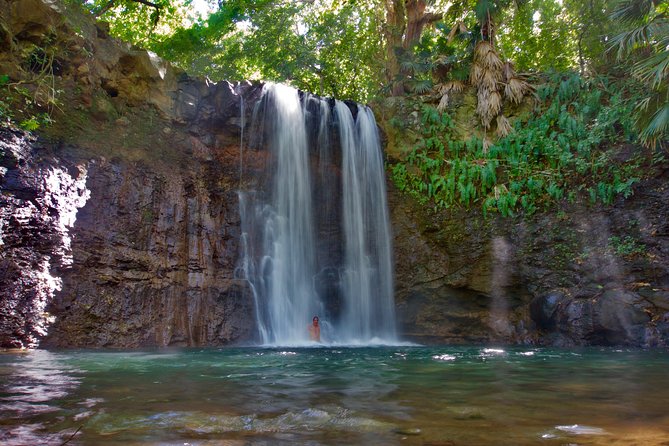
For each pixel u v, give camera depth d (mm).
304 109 17797
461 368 7402
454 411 3859
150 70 14898
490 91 18953
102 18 24203
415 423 3408
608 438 2982
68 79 13211
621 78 18172
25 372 6523
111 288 12781
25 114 11938
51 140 12117
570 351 11523
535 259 16750
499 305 17172
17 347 10648
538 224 17031
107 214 13125
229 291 15281
